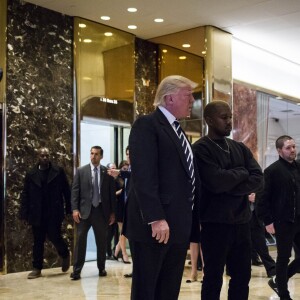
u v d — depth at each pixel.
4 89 7.43
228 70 9.57
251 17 8.75
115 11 8.27
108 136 9.27
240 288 3.53
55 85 8.14
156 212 2.69
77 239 6.82
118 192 7.59
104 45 8.89
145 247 2.82
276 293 5.40
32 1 7.78
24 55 7.75
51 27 8.16
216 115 3.51
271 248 10.12
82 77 8.48
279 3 8.05
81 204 6.83
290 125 11.99
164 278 2.93
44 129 7.93
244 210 3.51
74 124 8.32
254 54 10.85
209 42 9.14
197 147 3.48
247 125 10.53
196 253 6.39
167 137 2.89
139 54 9.66
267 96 11.28
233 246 3.53
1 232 7.30
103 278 6.80
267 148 11.16
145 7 8.11
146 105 9.70
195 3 8.00
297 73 12.42
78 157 8.30
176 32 9.47
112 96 8.95
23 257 7.50
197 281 6.40
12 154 7.49
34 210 6.92
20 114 7.64
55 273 7.30
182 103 3.00
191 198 2.93
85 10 8.21
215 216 3.40
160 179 2.85
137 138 2.84
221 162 3.46
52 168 7.11
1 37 7.45
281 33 9.69
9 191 7.41
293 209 4.74
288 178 4.77
